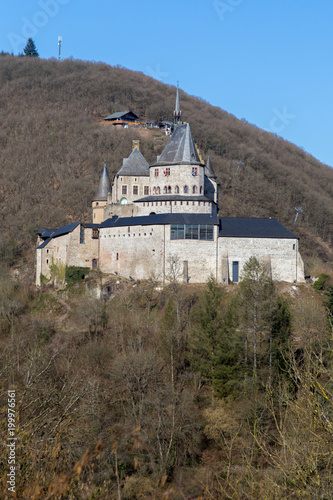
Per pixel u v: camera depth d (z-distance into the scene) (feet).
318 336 226.17
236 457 172.76
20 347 251.60
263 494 89.81
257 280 254.06
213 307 250.57
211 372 230.48
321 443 86.69
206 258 339.16
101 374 239.50
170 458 175.83
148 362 229.04
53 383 167.12
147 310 312.91
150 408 206.08
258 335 234.99
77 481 76.48
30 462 77.46
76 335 294.25
